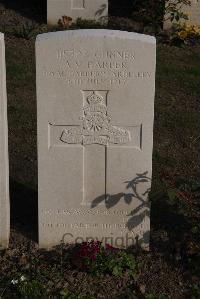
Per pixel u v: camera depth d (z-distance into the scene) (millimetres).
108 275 2277
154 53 2199
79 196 2383
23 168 2979
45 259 2359
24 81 3920
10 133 3307
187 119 3535
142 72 2225
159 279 2271
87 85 2242
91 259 2283
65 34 2201
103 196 2385
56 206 2391
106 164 2346
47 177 2354
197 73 4145
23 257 2359
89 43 2193
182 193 2619
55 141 2312
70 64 2215
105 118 2285
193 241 2416
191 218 2600
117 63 2217
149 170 2344
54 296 2174
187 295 2201
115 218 2408
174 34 4672
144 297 2182
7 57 4215
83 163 2342
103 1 4840
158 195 2670
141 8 4891
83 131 2301
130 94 2252
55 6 4840
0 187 2332
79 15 4883
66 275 2270
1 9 5180
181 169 3021
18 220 2590
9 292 2176
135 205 2387
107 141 2316
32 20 4984
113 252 2363
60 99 2256
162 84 3979
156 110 3633
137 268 2303
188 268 2318
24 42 4535
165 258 2375
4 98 2225
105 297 2182
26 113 3523
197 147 3250
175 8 4789
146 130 2295
